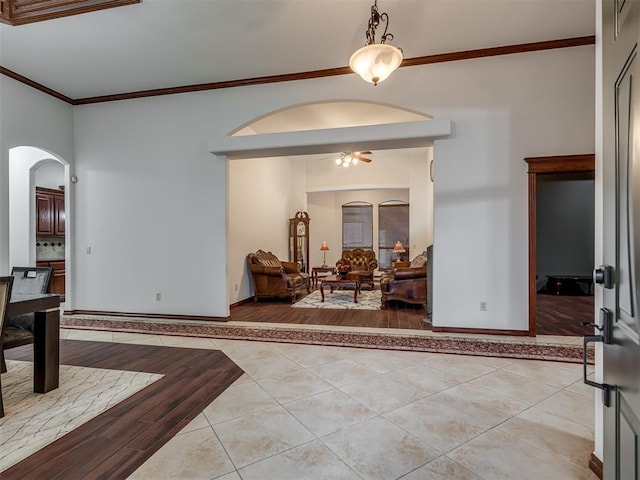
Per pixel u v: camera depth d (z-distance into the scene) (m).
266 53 4.08
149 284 5.17
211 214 4.97
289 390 2.69
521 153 4.05
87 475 1.73
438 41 3.86
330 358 3.39
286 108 4.71
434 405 2.43
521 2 3.21
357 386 2.75
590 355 3.41
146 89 5.02
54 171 7.19
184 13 3.34
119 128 5.26
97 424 2.21
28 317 2.84
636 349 0.94
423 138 4.23
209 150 4.81
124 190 5.25
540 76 4.00
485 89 4.12
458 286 4.21
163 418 2.28
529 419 2.24
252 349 3.68
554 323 4.73
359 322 4.84
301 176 9.55
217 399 2.54
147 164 5.17
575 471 1.75
